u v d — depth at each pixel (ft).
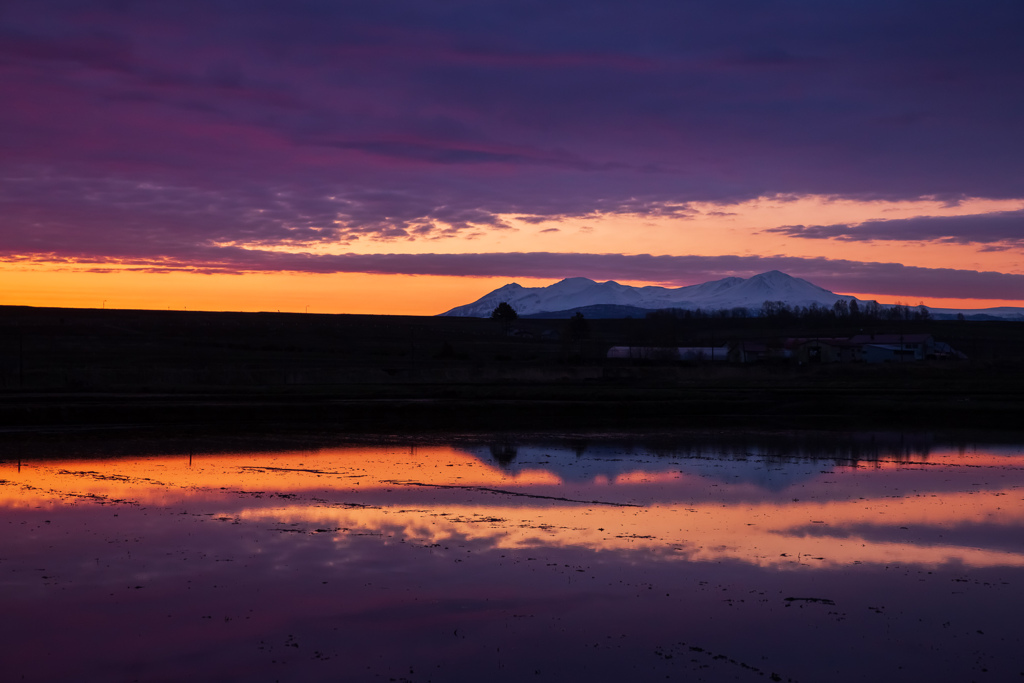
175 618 41.98
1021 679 35.58
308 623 41.47
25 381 204.54
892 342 373.40
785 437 119.03
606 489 77.25
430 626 41.22
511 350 415.64
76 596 45.03
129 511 66.28
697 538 58.44
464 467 90.74
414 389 195.93
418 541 56.90
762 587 47.39
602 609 43.65
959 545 57.11
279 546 55.31
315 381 222.69
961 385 214.90
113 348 341.41
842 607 44.16
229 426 130.62
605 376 246.88
